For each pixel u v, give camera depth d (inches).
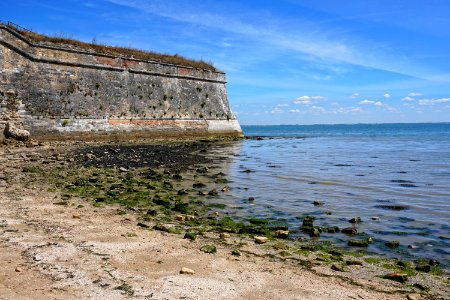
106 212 433.4
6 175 647.1
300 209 517.0
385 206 539.5
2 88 1146.0
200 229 386.3
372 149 1683.1
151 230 366.0
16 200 462.6
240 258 299.7
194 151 1268.5
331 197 601.3
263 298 227.0
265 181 745.0
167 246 318.3
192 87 1827.0
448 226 435.8
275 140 2423.7
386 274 282.2
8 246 291.1
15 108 1174.3
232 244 339.3
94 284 231.9
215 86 1964.8
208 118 1895.9
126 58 1542.8
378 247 358.0
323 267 290.4
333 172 893.2
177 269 266.8
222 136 1967.3
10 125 1142.3
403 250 350.3
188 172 810.8
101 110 1429.6
